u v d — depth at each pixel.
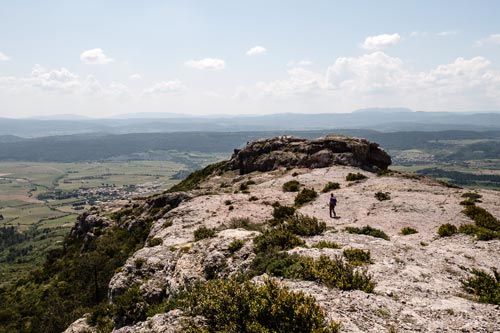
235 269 20.83
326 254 18.75
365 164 61.25
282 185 49.59
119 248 49.81
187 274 23.08
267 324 10.74
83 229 73.44
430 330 11.27
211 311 12.27
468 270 17.77
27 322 46.22
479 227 25.73
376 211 33.25
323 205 36.88
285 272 16.53
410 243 22.88
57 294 48.88
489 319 12.08
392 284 15.28
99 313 28.06
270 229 26.38
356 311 12.43
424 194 38.56
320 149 63.88
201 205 41.69
